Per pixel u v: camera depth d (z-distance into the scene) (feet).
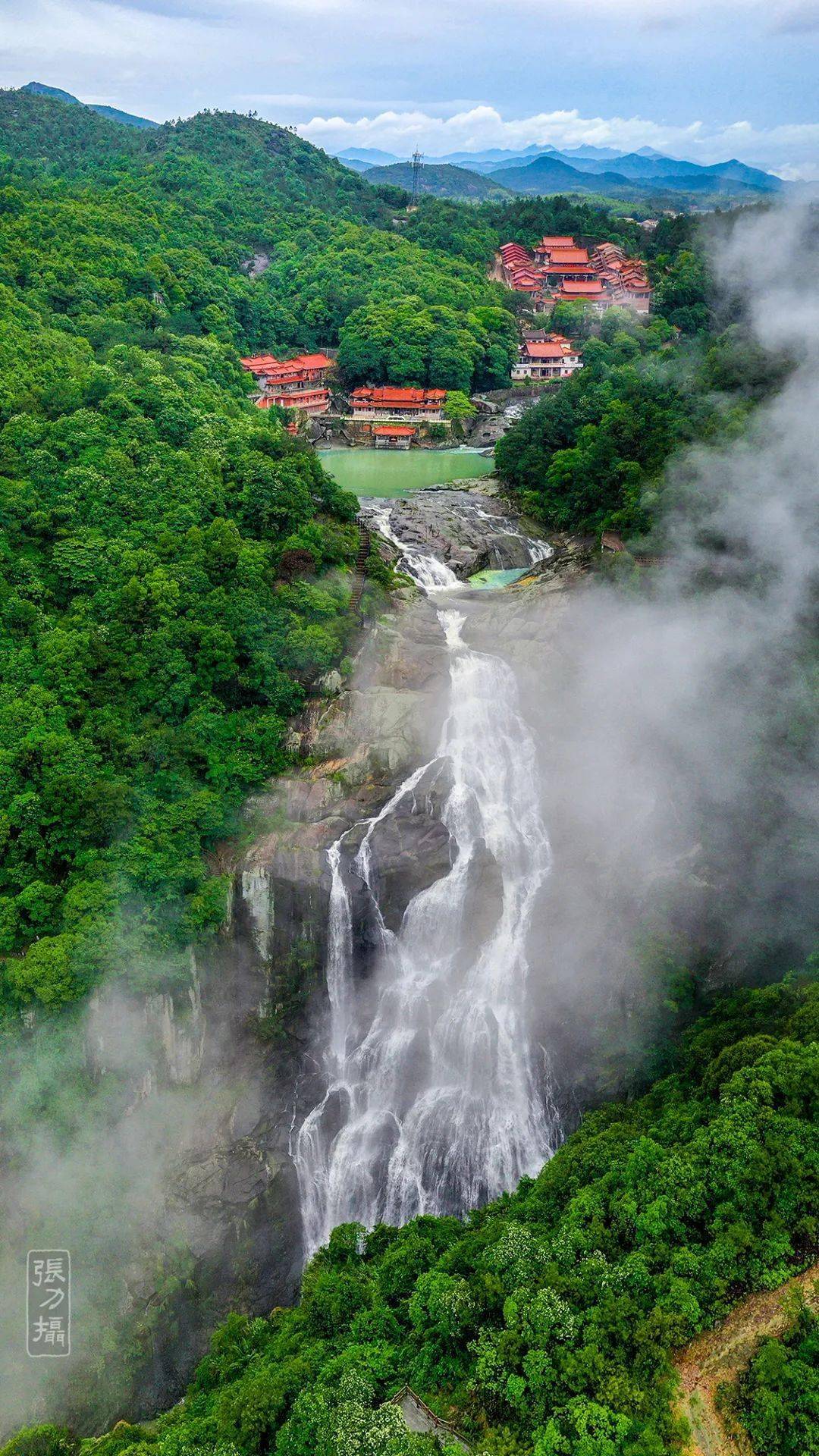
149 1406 166.91
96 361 317.22
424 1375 115.96
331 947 218.18
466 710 247.09
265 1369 128.26
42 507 250.57
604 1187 134.92
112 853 195.93
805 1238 122.11
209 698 229.04
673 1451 102.12
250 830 220.23
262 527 268.41
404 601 281.33
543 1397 107.55
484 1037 212.64
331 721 239.09
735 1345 112.57
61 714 209.97
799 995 162.61
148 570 240.53
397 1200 201.36
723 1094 136.87
